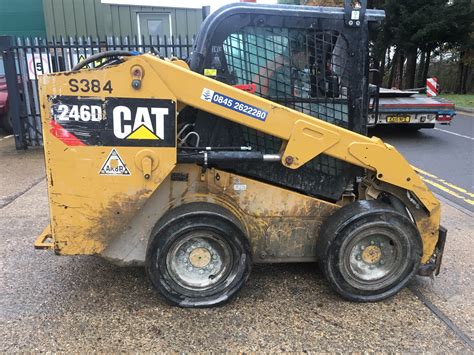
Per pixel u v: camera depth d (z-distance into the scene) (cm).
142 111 288
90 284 346
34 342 275
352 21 317
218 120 320
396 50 2756
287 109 301
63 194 296
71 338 279
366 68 327
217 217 298
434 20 2359
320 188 341
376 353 269
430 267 342
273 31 316
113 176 295
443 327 296
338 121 334
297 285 348
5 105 1017
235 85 318
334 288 320
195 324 295
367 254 322
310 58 323
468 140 1037
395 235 316
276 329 291
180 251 309
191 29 1125
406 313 312
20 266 376
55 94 280
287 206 331
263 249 338
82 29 1088
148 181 298
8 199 561
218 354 267
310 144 307
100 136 288
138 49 861
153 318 301
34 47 832
